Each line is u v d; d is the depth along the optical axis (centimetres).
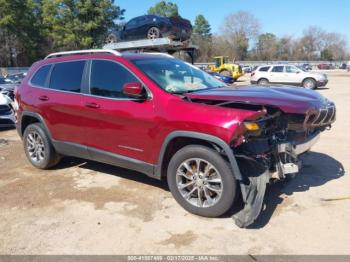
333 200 414
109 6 4281
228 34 9138
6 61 4812
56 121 509
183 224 369
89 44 4253
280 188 450
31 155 568
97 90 461
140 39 1600
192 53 1586
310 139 423
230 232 351
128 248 330
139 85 396
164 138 390
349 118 980
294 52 10375
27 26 4412
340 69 7331
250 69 5884
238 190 371
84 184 488
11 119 912
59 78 516
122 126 428
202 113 362
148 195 443
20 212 409
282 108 368
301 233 346
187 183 390
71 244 339
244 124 336
